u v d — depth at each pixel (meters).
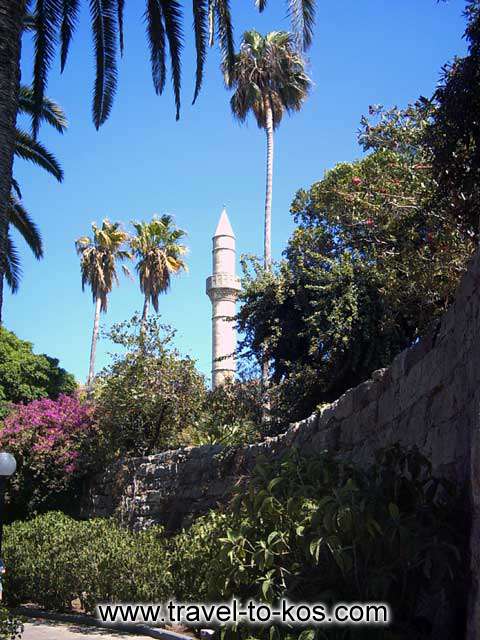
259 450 13.96
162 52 11.45
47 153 20.61
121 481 20.03
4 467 10.63
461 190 10.30
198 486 16.17
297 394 16.25
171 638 10.79
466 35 9.19
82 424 22.75
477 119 9.40
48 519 16.64
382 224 14.80
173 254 48.88
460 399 6.09
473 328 5.83
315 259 17.05
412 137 14.79
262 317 16.98
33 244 22.03
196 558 11.38
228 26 11.16
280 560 6.45
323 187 18.00
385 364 14.87
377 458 6.32
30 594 14.35
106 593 12.58
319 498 6.44
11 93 8.53
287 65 31.45
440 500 5.99
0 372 32.59
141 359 22.17
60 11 10.93
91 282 47.75
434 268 12.96
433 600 5.55
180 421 22.17
